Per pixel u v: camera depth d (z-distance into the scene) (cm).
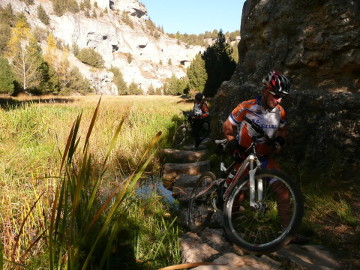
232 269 266
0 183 453
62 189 207
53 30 17062
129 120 1105
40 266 272
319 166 494
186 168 643
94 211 322
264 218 320
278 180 280
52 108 1307
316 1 621
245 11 870
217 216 396
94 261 290
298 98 546
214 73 2997
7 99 3052
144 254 322
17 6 15688
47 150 662
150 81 19375
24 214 325
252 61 787
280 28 679
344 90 566
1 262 180
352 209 382
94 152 657
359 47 555
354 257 280
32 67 5175
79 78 8744
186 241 339
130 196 441
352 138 480
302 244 314
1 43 8712
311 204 400
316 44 609
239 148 300
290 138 539
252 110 294
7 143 721
